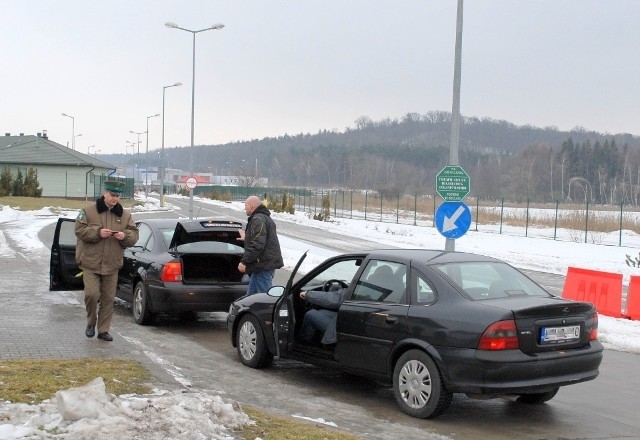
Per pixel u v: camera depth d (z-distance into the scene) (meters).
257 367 8.81
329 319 8.17
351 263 8.84
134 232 9.29
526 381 6.59
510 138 186.75
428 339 6.88
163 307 10.84
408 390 7.05
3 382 6.44
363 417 6.96
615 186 109.94
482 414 7.26
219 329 11.36
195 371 8.45
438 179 14.86
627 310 13.88
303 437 5.66
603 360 10.06
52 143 78.50
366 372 7.48
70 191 72.44
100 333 9.26
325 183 170.75
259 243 10.10
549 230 47.50
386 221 57.03
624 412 7.46
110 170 87.00
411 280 7.32
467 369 6.57
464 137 190.12
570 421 7.09
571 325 6.96
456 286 7.03
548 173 120.38
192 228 11.15
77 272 11.29
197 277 11.45
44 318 10.80
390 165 150.62
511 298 7.07
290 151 190.38
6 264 18.28
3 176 60.06
